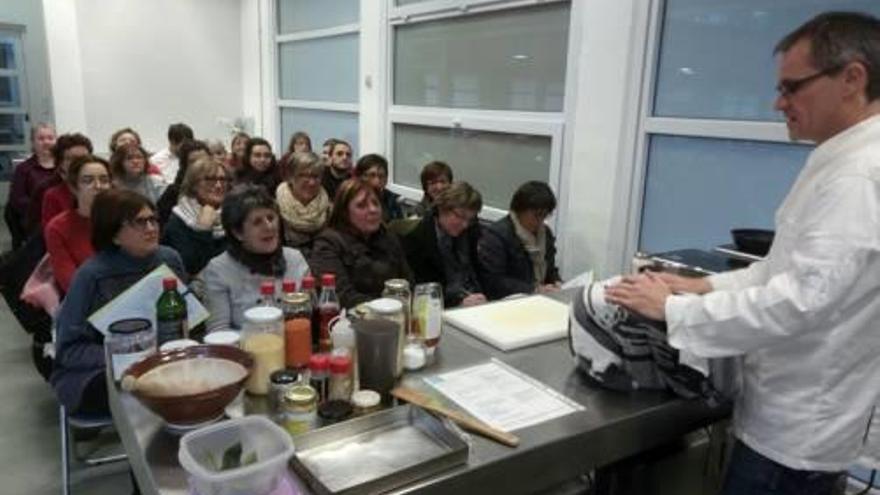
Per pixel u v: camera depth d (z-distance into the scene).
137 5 5.71
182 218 2.74
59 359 1.70
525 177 3.22
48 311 2.04
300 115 5.48
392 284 1.54
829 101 1.01
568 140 2.90
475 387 1.28
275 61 5.67
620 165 2.64
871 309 1.03
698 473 1.49
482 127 3.40
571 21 2.79
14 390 2.72
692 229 2.49
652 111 2.55
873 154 0.97
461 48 3.53
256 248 1.81
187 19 5.95
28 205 3.38
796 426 1.10
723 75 2.29
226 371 1.12
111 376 1.28
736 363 1.21
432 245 2.57
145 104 5.92
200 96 6.17
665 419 1.25
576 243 2.90
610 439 1.18
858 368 1.07
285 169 3.72
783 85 1.07
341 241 2.13
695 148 2.43
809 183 1.05
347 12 4.60
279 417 1.10
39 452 2.25
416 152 4.02
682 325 1.09
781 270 1.07
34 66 5.90
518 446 1.07
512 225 2.70
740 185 2.30
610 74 2.62
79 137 3.31
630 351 1.25
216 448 0.95
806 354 1.07
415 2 3.77
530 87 3.13
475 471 1.00
